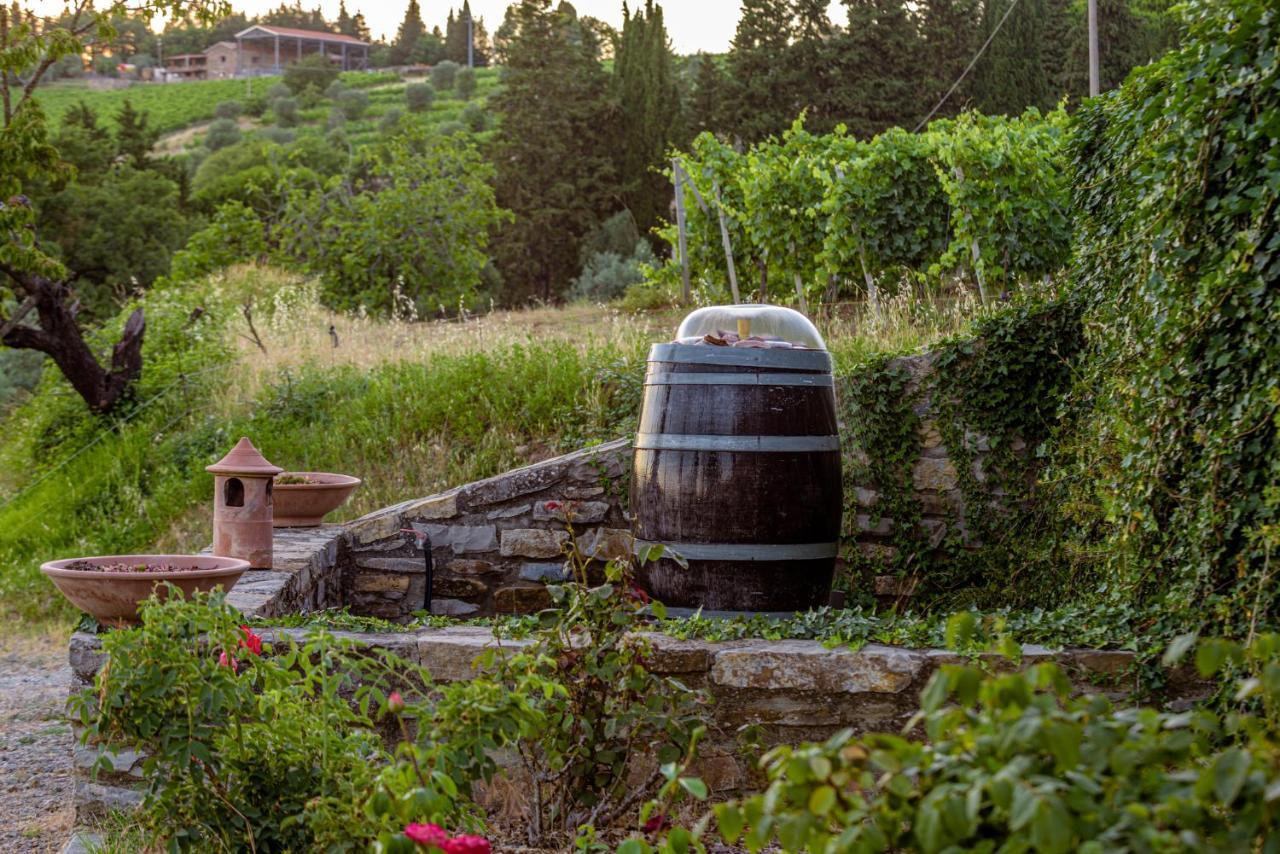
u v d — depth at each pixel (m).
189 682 3.02
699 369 5.14
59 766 5.36
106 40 10.35
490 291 39.66
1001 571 6.60
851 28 40.91
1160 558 4.54
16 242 10.22
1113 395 5.34
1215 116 4.19
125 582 4.00
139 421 11.01
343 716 3.24
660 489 5.16
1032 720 1.67
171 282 18.81
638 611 3.69
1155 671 4.01
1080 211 6.40
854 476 6.82
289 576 5.31
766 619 4.69
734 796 4.06
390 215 20.12
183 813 3.07
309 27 154.00
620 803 3.72
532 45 43.69
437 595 6.89
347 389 10.50
